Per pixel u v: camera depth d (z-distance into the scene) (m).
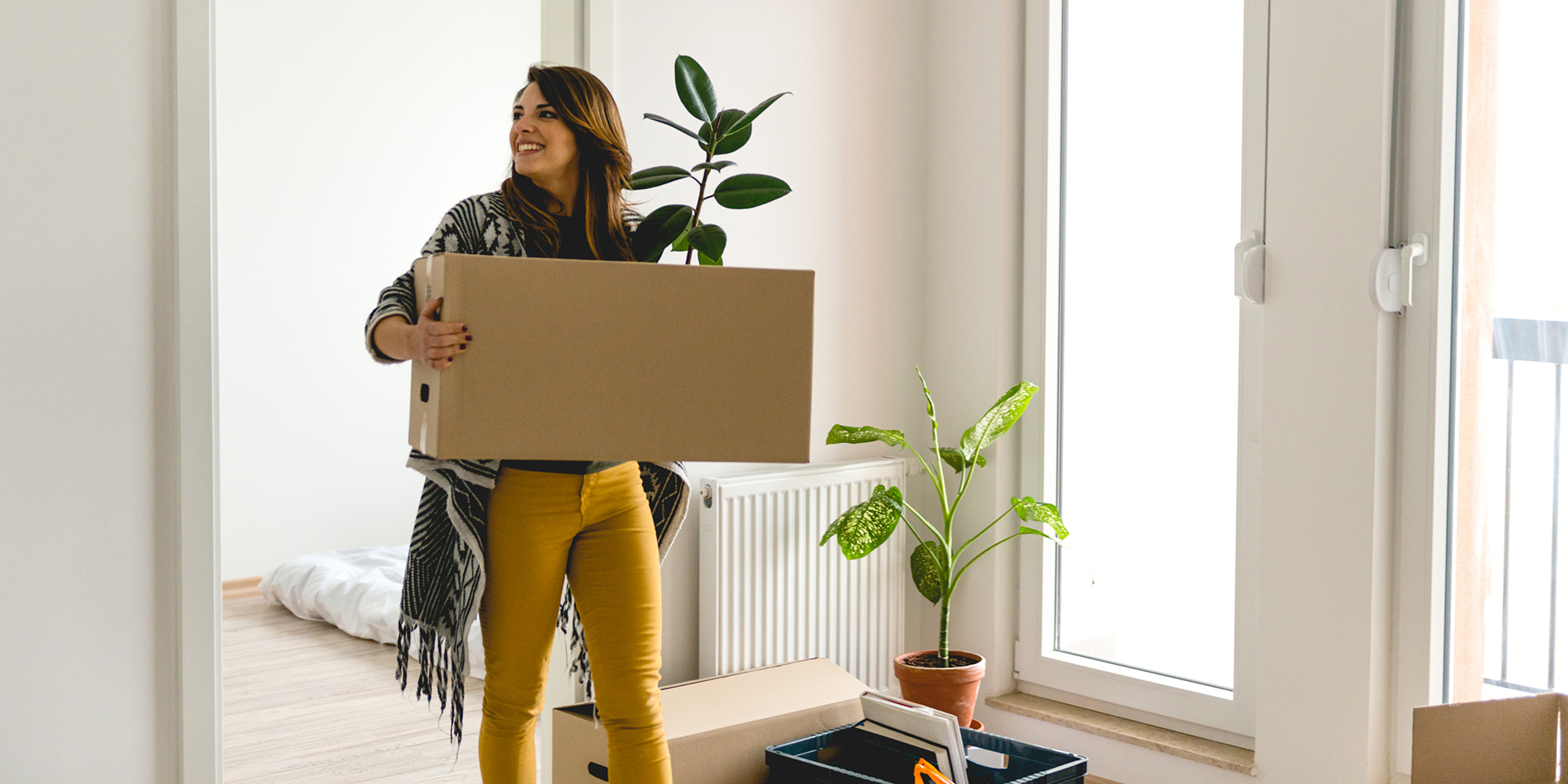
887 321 3.04
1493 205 2.27
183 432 1.88
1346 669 2.33
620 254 1.60
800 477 2.72
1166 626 2.77
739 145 1.72
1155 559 2.79
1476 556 2.31
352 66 4.88
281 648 3.85
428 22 5.09
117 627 1.84
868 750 2.25
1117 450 2.87
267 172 4.67
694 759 2.15
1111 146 2.88
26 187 1.74
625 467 1.62
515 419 1.32
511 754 1.59
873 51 2.99
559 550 1.56
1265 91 2.52
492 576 1.54
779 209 2.79
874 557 2.92
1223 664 2.66
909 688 2.63
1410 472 2.32
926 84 3.12
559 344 1.33
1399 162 2.33
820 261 2.88
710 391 1.39
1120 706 2.80
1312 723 2.38
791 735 2.30
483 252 1.50
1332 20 2.34
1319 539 2.37
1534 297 2.22
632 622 1.61
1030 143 2.95
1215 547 2.67
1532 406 2.23
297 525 4.81
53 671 1.78
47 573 1.78
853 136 2.95
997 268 2.94
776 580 2.68
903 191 3.07
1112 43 2.87
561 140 1.53
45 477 1.77
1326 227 2.36
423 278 1.40
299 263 4.78
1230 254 2.64
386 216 5.02
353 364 4.95
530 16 5.38
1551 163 2.20
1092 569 2.92
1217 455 2.67
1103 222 2.89
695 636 2.66
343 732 3.00
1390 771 2.36
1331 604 2.35
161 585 1.88
